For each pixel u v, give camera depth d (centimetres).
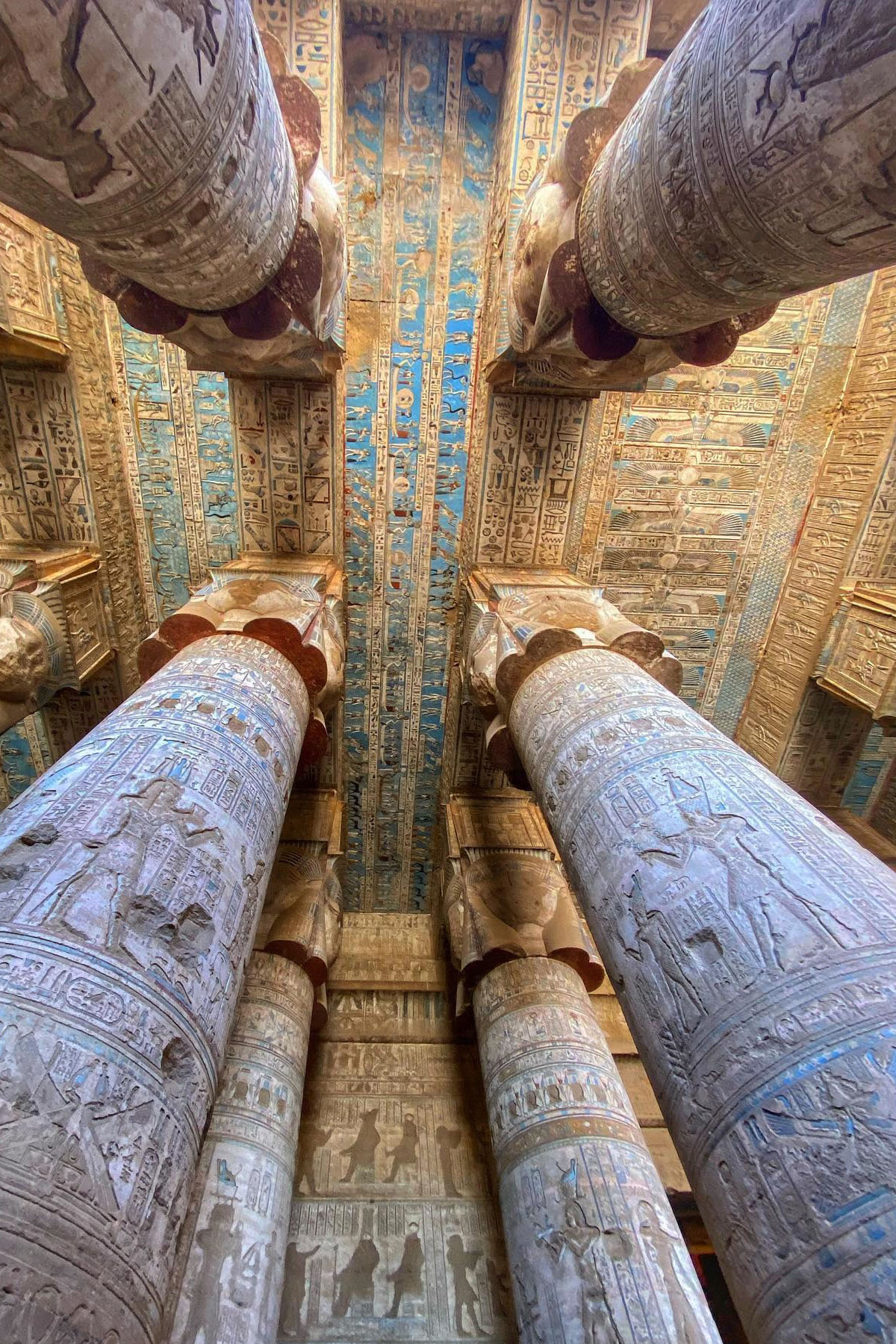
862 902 246
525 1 546
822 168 243
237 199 300
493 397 673
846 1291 177
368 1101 742
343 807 898
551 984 630
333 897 791
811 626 814
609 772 363
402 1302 578
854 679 757
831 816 927
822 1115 200
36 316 585
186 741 347
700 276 336
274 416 664
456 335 703
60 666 629
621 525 814
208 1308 434
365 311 693
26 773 816
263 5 534
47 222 270
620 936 301
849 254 278
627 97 412
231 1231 471
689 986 256
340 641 593
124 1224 186
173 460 746
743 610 867
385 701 864
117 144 231
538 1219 482
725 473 795
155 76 223
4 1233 162
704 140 282
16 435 654
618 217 363
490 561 742
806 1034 216
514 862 754
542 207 465
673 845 299
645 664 520
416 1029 823
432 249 681
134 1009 219
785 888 258
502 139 623
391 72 635
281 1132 552
